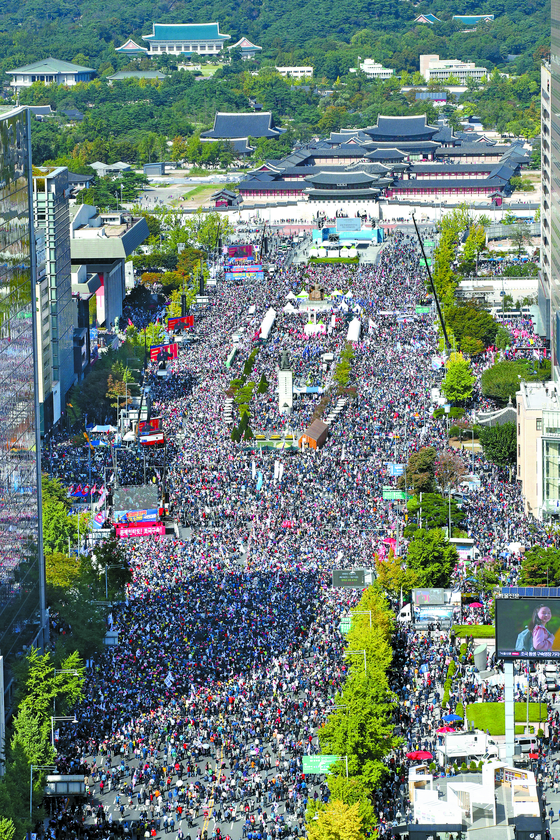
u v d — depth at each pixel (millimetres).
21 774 185125
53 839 182250
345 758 189375
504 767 195250
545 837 183500
